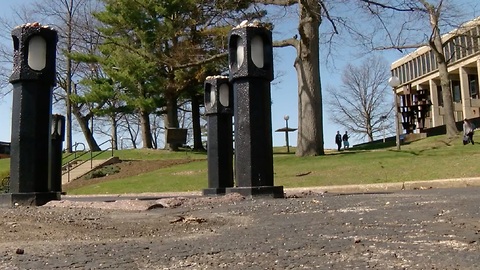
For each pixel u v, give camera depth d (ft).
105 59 112.68
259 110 27.35
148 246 13.33
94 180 85.30
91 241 14.56
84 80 124.16
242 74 27.30
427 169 53.42
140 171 89.30
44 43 27.66
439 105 203.72
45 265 11.06
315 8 73.31
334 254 11.47
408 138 126.31
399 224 15.65
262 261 10.98
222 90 35.01
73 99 119.55
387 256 11.13
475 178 43.09
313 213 19.10
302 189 46.21
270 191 26.89
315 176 56.34
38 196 26.55
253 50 27.40
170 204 23.99
